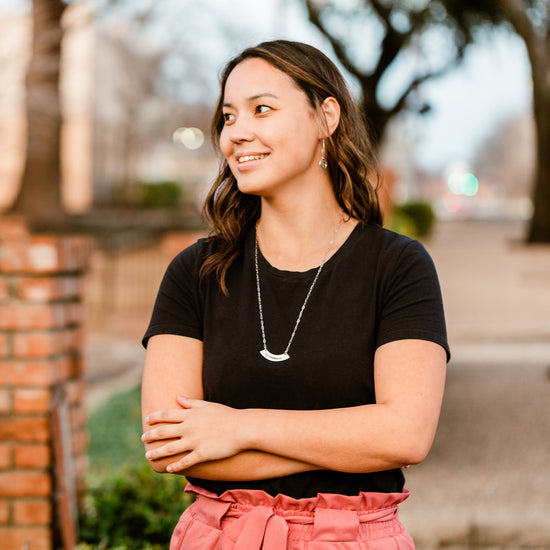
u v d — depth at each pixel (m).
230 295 1.85
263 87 1.80
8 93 12.72
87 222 21.42
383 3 12.85
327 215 1.89
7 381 3.20
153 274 15.25
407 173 40.16
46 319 3.19
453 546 3.81
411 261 1.79
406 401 1.68
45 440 3.20
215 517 1.74
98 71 24.92
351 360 1.73
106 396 7.41
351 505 1.70
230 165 1.87
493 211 64.62
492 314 10.66
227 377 1.78
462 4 13.69
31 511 3.20
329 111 1.88
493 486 4.26
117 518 3.45
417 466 4.63
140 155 30.45
